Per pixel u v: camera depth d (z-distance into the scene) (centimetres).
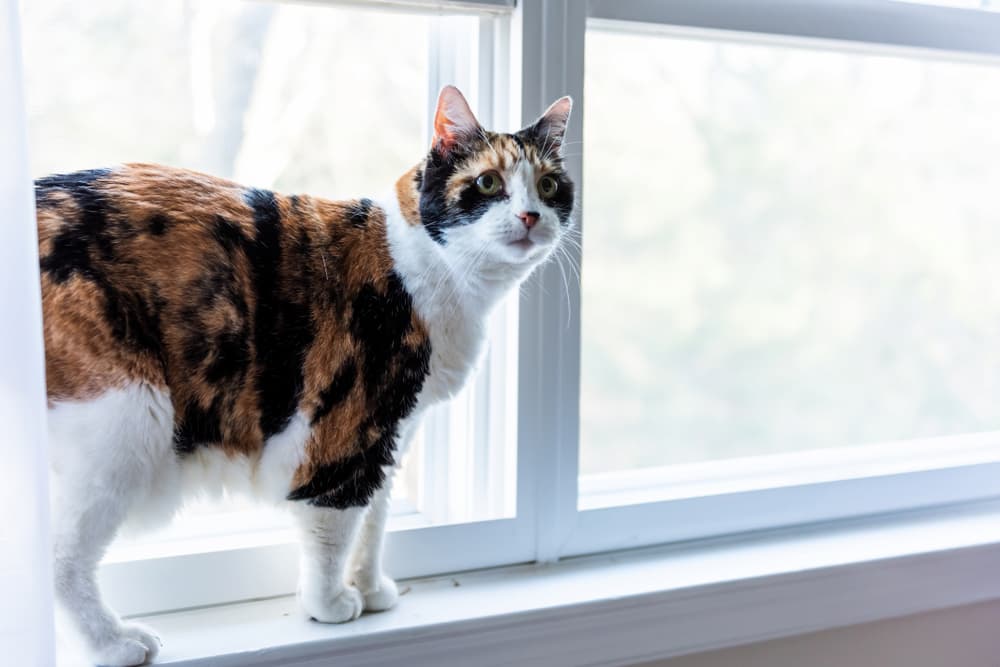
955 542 123
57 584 83
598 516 118
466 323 97
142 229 83
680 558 118
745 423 220
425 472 119
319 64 114
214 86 110
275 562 105
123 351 81
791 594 113
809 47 125
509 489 115
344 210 94
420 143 116
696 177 211
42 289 79
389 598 101
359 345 90
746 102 202
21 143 66
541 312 110
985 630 126
